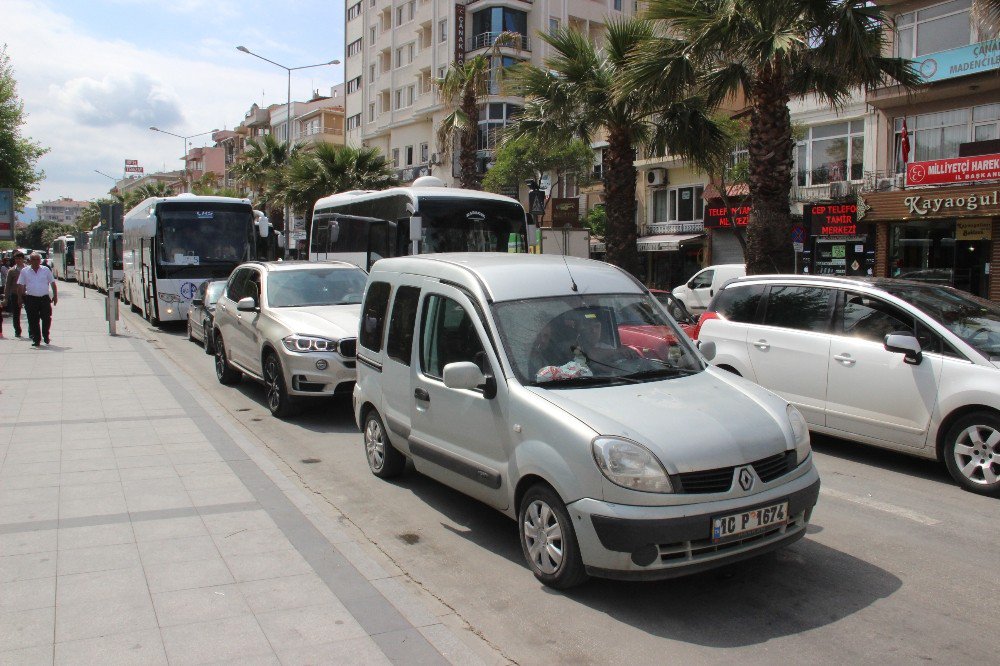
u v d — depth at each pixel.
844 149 25.48
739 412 4.50
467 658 3.55
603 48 16.78
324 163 30.78
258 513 5.55
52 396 10.06
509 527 5.64
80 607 4.03
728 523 4.05
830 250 25.11
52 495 5.93
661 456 4.04
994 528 5.53
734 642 3.88
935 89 21.86
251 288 10.77
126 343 16.19
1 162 26.11
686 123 16.02
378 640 3.71
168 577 4.42
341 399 10.49
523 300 5.21
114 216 17.72
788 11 12.26
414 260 6.22
